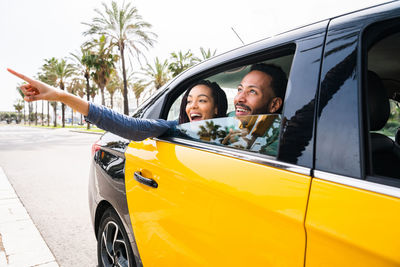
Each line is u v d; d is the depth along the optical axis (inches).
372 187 27.9
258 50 46.5
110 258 77.1
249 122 46.6
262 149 41.8
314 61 36.3
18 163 308.5
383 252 24.9
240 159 42.4
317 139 33.3
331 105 33.0
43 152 421.1
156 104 69.4
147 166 57.7
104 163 75.9
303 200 31.8
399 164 42.4
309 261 30.1
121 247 71.3
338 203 29.0
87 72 1481.3
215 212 41.3
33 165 294.8
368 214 26.8
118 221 69.8
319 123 33.6
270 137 42.3
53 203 161.5
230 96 62.2
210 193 42.5
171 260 49.6
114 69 1387.8
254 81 51.6
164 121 62.6
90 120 52.9
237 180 39.8
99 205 79.7
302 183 32.8
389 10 31.5
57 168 276.7
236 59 50.9
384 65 52.0
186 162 49.8
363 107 30.9
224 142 48.9
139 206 58.9
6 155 382.3
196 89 61.9
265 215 34.7
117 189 67.2
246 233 36.7
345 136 31.1
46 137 847.1
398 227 24.8
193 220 45.1
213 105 61.6
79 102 50.9
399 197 26.1
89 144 573.6
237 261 37.6
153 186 54.4
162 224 52.1
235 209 38.5
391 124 60.1
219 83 60.5
